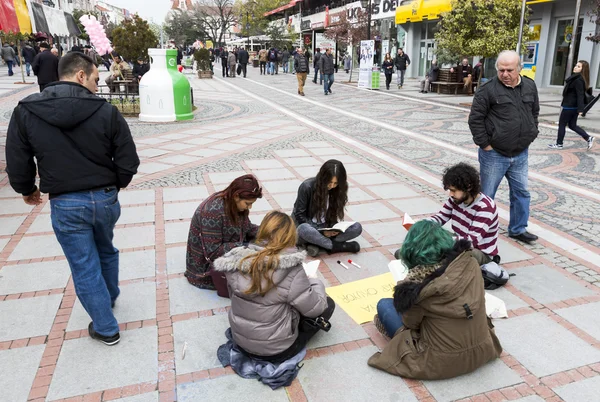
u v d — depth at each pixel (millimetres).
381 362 2838
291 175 7066
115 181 2924
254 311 2705
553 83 18688
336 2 38938
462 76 18500
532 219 5355
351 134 10461
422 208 5711
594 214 5512
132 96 14180
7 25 7871
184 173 7121
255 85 23359
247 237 3777
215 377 2809
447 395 2666
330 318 3412
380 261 4309
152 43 16109
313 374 2840
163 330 3260
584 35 16844
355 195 6164
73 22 12305
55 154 2672
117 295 3441
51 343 3107
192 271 3797
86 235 2859
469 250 2682
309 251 4359
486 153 4527
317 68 24000
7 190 6227
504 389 2715
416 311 2674
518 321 3381
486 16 13781
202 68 28234
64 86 2697
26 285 3816
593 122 11586
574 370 2875
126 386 2730
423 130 10969
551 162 7961
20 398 2629
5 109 12805
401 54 20859
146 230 4934
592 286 3881
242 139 9812
